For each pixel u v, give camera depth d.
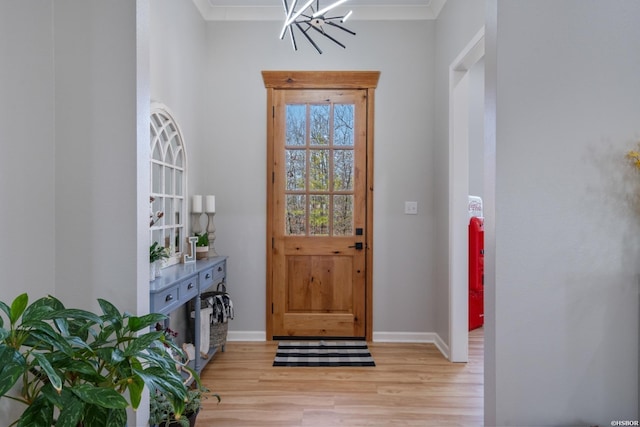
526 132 1.50
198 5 3.16
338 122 3.45
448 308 3.00
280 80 3.42
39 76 1.46
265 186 3.44
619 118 1.52
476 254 3.77
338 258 3.46
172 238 2.67
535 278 1.50
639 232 1.52
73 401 0.97
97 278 1.54
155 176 2.41
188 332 2.88
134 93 1.54
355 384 2.52
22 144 1.39
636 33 1.52
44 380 1.15
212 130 3.44
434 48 3.40
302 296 3.46
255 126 3.44
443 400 2.31
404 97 3.43
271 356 3.03
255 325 3.44
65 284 1.54
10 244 1.34
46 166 1.50
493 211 1.51
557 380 1.50
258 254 3.44
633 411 1.51
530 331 1.50
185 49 2.91
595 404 1.51
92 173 1.54
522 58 1.50
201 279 2.52
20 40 1.38
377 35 3.42
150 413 1.63
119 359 1.09
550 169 1.51
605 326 1.51
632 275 1.52
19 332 1.07
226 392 2.39
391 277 3.43
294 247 3.45
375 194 3.43
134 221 1.54
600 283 1.51
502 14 1.49
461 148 2.96
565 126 1.51
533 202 1.50
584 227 1.51
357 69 3.42
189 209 3.02
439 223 3.24
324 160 3.46
